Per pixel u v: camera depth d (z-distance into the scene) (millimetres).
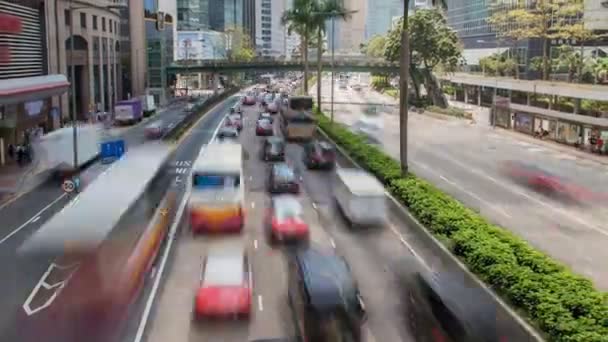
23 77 57469
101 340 18219
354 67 119625
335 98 133250
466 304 18719
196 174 29938
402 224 31094
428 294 19359
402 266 24234
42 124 63062
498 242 24000
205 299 19438
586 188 41000
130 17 109188
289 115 64188
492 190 40438
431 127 80312
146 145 55188
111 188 25422
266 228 29750
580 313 17750
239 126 73688
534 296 18719
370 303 20625
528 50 99688
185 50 167000
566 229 31141
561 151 58688
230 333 18484
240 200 29453
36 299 21234
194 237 28516
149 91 112375
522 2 98312
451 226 27094
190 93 154875
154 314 19938
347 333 17609
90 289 20312
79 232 21297
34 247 23812
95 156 50219
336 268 19703
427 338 17578
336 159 51656
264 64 127250
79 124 72250
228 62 129250
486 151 58594
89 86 83125
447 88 127562
